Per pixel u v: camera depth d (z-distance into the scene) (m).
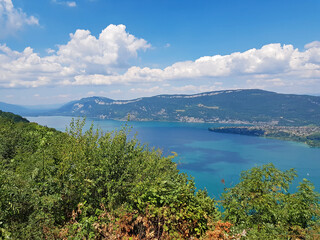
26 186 6.05
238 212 8.77
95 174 7.25
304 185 9.02
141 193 6.50
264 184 9.55
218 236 5.76
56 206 6.14
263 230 7.66
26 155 11.34
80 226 5.33
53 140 10.59
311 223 8.15
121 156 8.07
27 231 4.96
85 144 8.27
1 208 5.26
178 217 5.61
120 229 5.27
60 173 6.86
